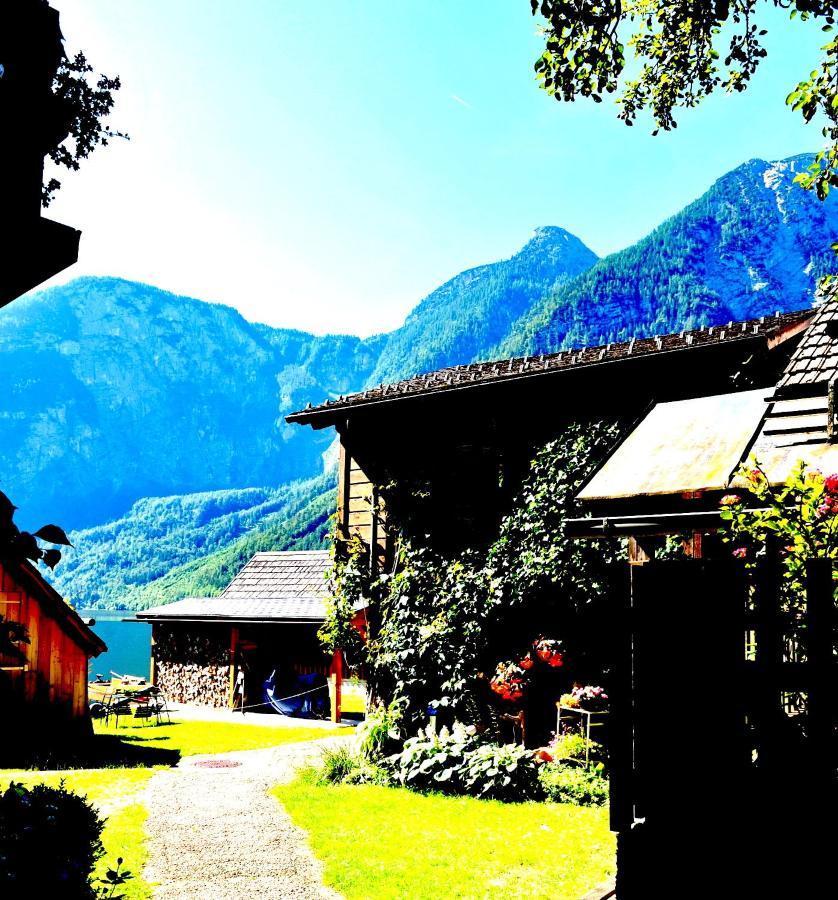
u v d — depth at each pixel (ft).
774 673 11.03
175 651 68.08
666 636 11.78
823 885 10.33
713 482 22.36
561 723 33.47
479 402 42.19
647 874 11.48
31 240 6.98
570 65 21.91
